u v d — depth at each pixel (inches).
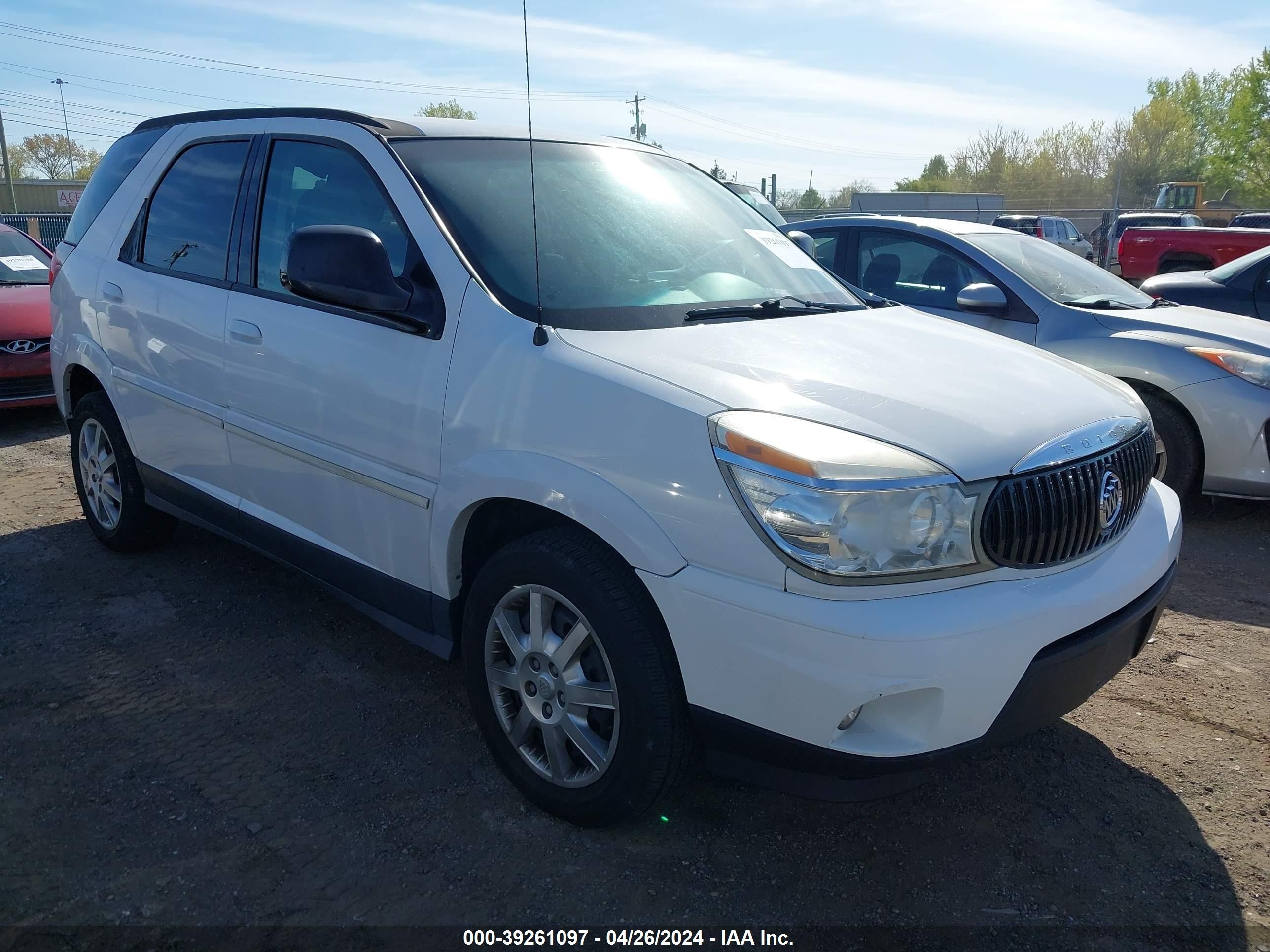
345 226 115.1
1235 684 143.0
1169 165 2247.8
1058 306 227.0
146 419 160.6
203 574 175.9
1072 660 94.0
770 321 118.6
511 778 111.7
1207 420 204.8
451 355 110.0
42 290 309.4
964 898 98.7
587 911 95.3
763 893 98.6
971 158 2465.6
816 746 87.2
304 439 128.9
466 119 141.3
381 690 136.9
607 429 96.3
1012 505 90.7
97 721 127.2
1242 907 97.9
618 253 123.9
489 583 108.0
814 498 85.0
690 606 90.5
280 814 108.9
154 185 164.6
